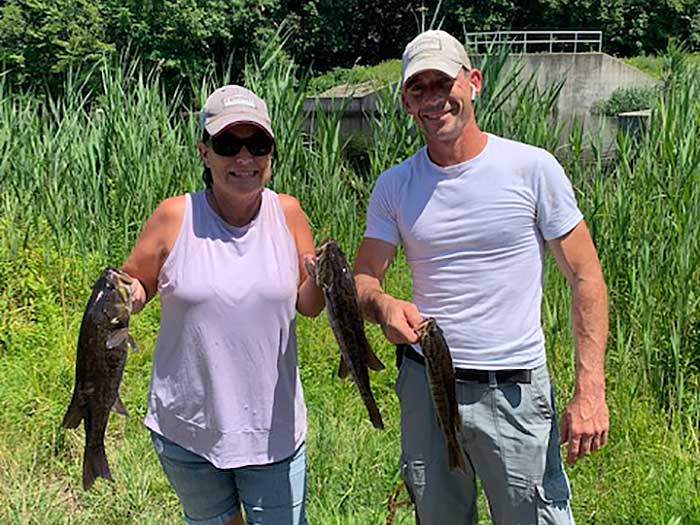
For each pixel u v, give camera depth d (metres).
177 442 1.56
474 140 1.53
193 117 4.00
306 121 4.27
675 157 3.03
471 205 1.52
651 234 3.01
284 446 1.56
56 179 3.94
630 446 2.43
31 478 2.35
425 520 1.69
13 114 4.23
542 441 1.58
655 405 2.68
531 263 1.55
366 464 2.40
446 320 1.57
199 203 1.52
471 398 1.57
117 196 3.90
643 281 2.85
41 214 3.89
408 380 1.65
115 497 2.27
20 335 3.19
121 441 2.63
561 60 12.63
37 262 3.58
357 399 2.88
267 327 1.51
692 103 3.35
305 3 20.55
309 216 3.75
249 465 1.53
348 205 3.79
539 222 1.54
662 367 2.76
